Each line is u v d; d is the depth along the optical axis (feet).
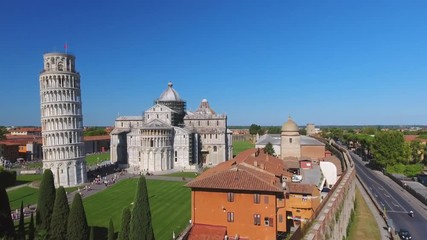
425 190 431.02
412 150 624.18
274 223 220.02
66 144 456.86
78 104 477.77
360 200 378.32
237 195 227.40
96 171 555.28
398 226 287.28
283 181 267.18
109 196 371.35
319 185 325.42
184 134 601.62
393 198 389.80
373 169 609.83
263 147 558.56
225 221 229.45
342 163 449.48
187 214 296.92
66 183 451.94
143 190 184.14
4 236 193.57
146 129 568.41
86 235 196.54
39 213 211.41
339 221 220.43
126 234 185.16
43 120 462.19
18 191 404.77
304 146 526.16
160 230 254.06
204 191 233.76
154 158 565.94
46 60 466.70
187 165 600.80
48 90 458.91
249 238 224.53
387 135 565.53
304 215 231.91
